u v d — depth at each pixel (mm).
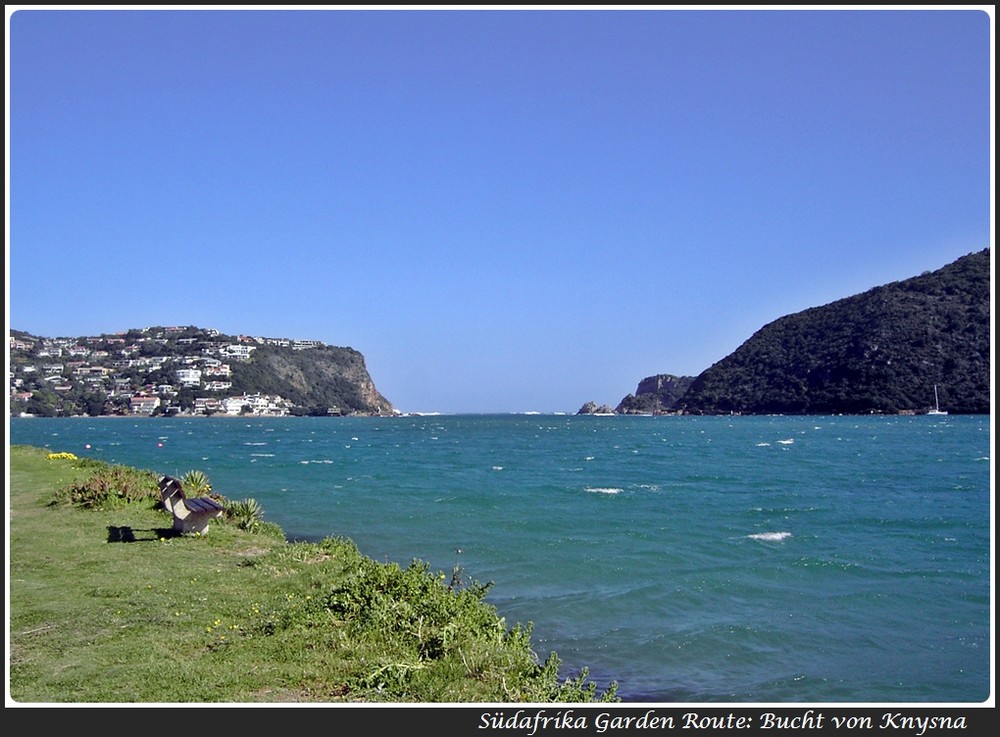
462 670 6863
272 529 15086
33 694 6027
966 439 73500
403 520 21484
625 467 44375
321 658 6977
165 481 13469
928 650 10461
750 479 36375
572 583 13945
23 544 11969
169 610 8422
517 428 128250
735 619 11773
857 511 24438
